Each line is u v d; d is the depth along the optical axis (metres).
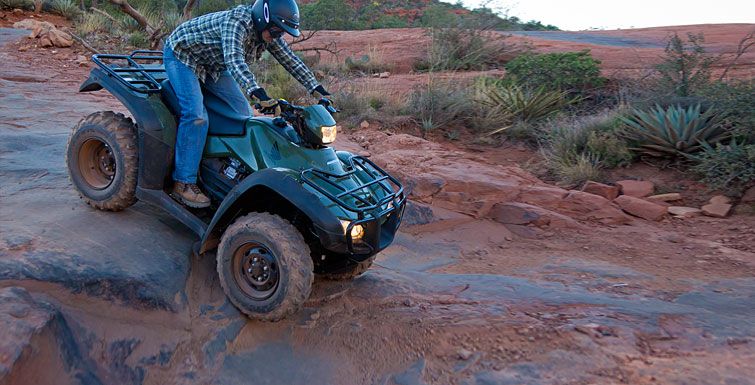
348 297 4.48
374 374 3.72
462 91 10.37
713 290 4.84
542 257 5.80
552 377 3.55
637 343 3.84
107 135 4.46
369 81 11.70
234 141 4.29
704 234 6.44
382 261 5.51
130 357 3.62
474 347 3.86
